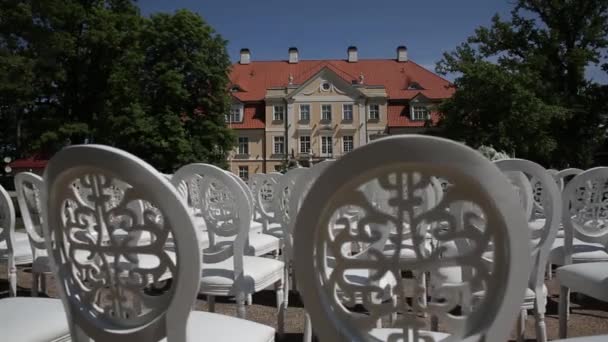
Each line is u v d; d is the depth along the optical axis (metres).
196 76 27.28
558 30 26.45
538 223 4.84
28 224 3.82
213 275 2.95
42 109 24.39
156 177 1.42
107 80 24.52
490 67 24.12
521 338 2.81
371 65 48.97
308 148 43.47
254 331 1.91
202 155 26.22
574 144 26.27
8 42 19.47
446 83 46.44
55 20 21.23
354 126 43.09
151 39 26.59
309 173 2.98
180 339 1.52
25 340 1.85
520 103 23.53
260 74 48.94
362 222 1.34
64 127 23.22
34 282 4.00
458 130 25.03
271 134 43.97
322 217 1.35
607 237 3.74
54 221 1.67
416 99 43.38
